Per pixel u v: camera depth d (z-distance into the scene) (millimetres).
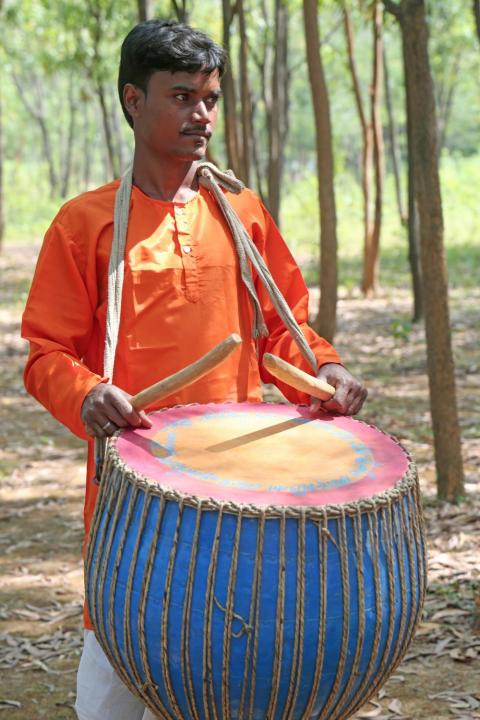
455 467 7270
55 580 6477
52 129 59812
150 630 2625
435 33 28328
